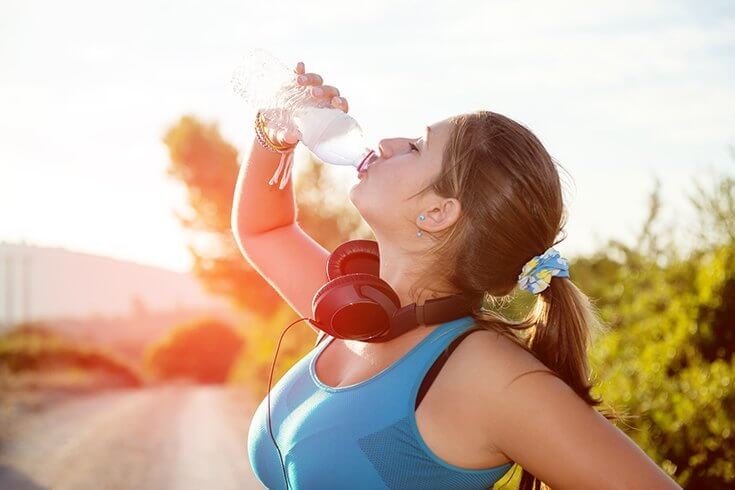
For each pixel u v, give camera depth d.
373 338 1.75
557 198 1.84
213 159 33.47
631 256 7.54
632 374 5.90
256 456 1.95
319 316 1.76
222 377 46.91
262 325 32.81
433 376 1.65
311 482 1.71
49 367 30.66
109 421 14.28
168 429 13.12
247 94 2.33
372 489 1.65
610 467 1.51
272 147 2.27
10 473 8.75
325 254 2.34
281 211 2.33
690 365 5.74
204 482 8.24
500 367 1.59
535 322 1.85
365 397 1.70
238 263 33.44
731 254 5.94
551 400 1.55
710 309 5.84
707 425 4.88
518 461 1.59
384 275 1.93
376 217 1.88
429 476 1.63
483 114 1.85
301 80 2.23
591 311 1.89
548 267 1.79
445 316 1.74
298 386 1.91
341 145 2.19
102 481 8.31
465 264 1.81
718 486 4.69
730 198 6.43
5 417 14.18
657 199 7.17
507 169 1.77
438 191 1.81
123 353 90.50
